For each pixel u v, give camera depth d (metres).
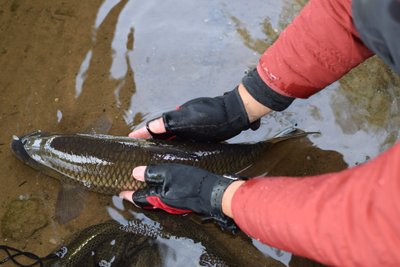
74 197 0.86
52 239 0.81
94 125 0.94
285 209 0.55
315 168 0.89
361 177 0.49
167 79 1.01
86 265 0.79
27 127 0.94
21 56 1.03
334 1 0.66
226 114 0.82
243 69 1.02
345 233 0.48
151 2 1.12
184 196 0.74
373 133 0.92
